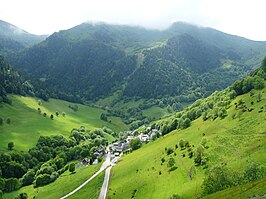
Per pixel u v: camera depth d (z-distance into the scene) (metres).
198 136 191.75
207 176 114.81
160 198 130.75
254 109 188.75
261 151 129.38
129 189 160.62
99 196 168.12
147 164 187.25
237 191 91.00
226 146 149.88
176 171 151.38
